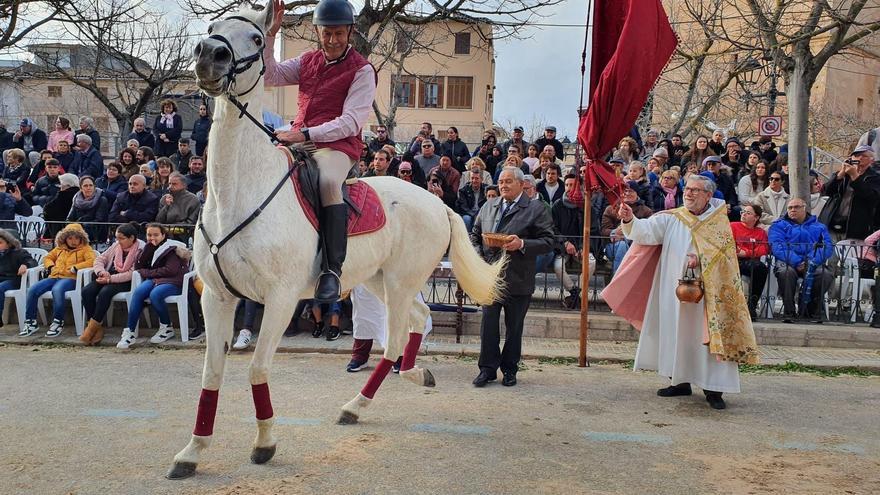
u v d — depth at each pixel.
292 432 5.27
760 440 5.39
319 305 8.46
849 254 9.19
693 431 5.57
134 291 8.22
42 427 5.28
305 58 5.02
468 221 10.14
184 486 4.25
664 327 6.38
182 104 24.20
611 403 6.30
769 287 8.95
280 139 4.52
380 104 31.64
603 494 4.30
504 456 4.89
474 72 32.34
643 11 6.98
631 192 9.40
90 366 7.21
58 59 19.42
